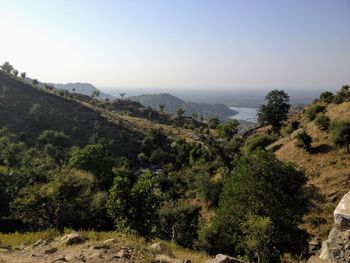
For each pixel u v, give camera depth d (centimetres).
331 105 6309
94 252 1241
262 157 2545
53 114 11231
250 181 2422
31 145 9006
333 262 1067
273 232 2125
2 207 3606
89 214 3017
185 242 3238
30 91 12638
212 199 4622
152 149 10400
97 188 3641
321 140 5044
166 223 3388
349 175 3997
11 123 10019
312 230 3353
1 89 12038
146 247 1365
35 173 3441
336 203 3650
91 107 13225
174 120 16362
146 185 2388
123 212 2320
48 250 1309
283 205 2339
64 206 2914
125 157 9431
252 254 2070
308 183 4166
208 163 6762
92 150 4666
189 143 10106
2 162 6931
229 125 8912
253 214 2156
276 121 8075
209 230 2939
